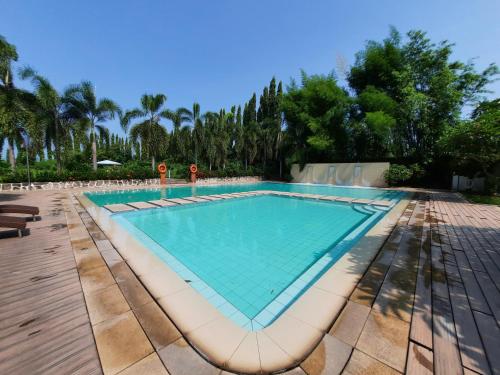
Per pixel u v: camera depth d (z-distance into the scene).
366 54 16.14
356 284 2.54
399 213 6.42
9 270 2.86
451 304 2.15
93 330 1.82
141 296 2.32
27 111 10.20
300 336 1.77
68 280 2.63
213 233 5.56
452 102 13.30
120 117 15.94
